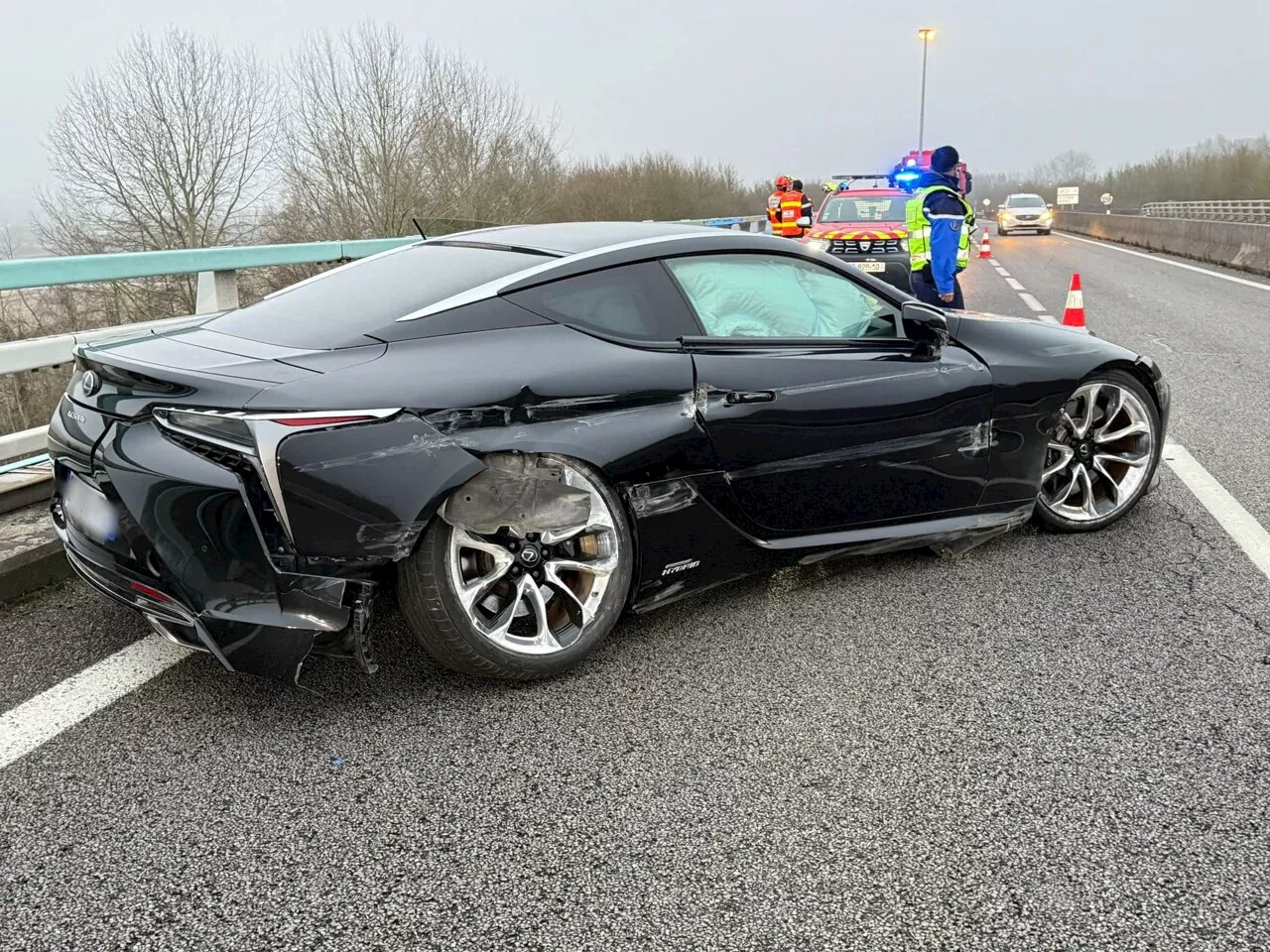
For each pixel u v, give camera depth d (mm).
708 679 2922
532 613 2965
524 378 2699
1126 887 2018
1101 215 33688
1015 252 24328
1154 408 4062
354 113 20344
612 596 2945
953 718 2689
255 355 2623
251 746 2576
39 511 4039
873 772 2441
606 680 2922
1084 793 2336
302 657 2514
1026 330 3834
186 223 18922
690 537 3080
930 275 7887
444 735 2629
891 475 3445
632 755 2527
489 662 2748
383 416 2475
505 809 2303
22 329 6375
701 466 3023
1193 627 3223
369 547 2484
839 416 3268
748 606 3434
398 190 20688
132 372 2527
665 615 3373
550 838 2195
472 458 2580
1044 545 3959
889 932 1896
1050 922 1919
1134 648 3086
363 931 1910
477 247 3246
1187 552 3857
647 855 2137
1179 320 10758
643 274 3070
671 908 1968
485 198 22000
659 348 2988
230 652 2477
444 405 2561
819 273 3445
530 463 2719
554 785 2396
